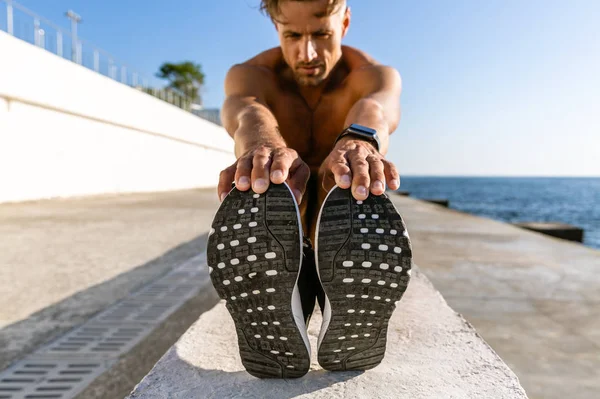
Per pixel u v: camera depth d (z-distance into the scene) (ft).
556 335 7.31
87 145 47.29
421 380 3.56
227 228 3.23
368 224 3.23
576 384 5.56
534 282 11.00
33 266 12.09
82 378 5.39
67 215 26.91
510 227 23.53
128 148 56.80
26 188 37.65
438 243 17.29
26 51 35.99
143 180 61.31
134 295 9.18
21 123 36.91
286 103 5.53
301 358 3.39
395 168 3.43
